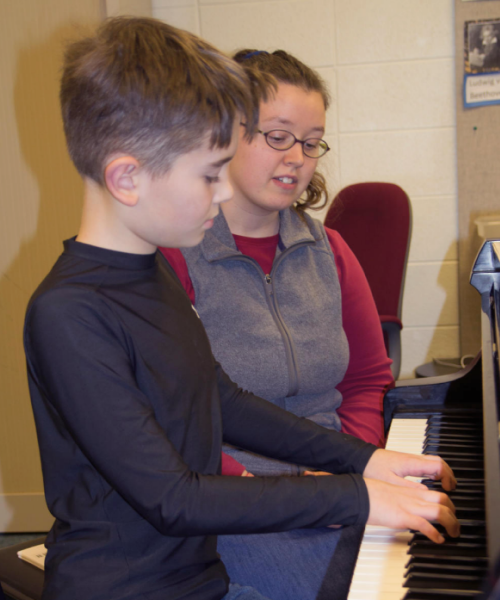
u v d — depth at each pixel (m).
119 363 0.75
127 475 0.72
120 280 0.81
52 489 0.81
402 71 2.64
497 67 2.54
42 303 0.74
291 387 1.20
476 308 2.72
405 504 0.75
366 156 2.74
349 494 0.75
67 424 0.74
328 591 0.88
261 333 1.19
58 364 0.73
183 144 0.73
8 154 2.07
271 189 1.20
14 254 2.12
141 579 0.76
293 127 1.16
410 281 2.82
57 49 2.01
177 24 2.71
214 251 1.21
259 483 0.74
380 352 1.40
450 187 2.72
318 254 1.31
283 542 0.98
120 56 0.75
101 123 0.74
